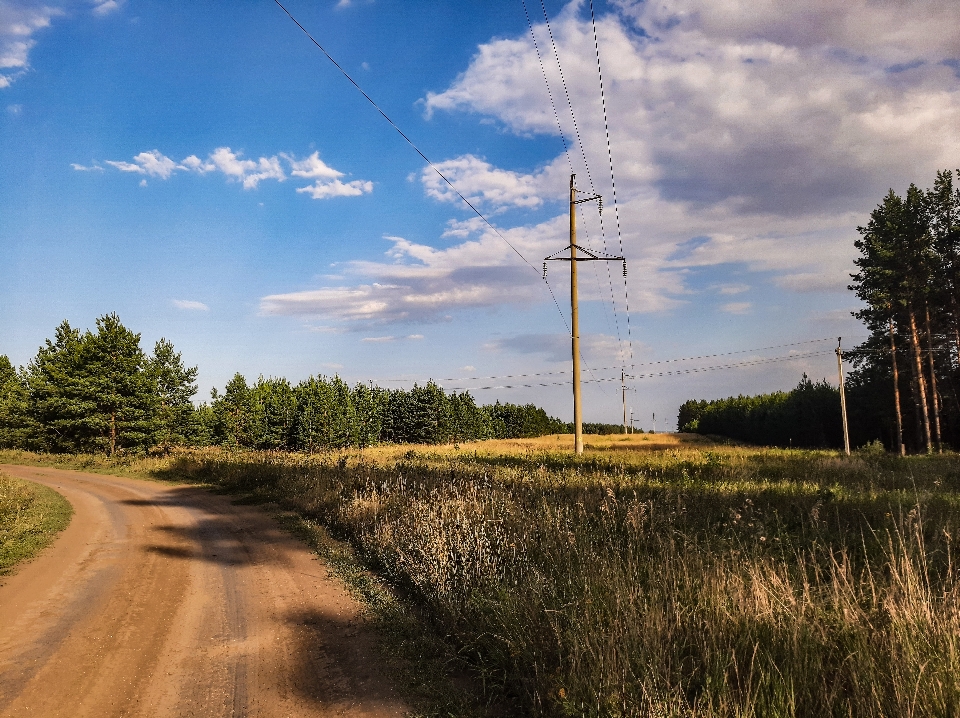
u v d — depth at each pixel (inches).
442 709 183.6
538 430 4938.5
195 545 454.3
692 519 362.3
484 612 241.8
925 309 1786.4
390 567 348.5
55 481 1022.4
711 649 176.4
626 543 313.1
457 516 372.5
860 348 1909.4
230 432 2561.5
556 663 192.1
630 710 155.1
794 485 542.3
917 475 728.3
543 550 302.4
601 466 800.9
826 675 163.2
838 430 2346.2
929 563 232.2
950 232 1729.8
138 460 1385.3
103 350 1852.9
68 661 228.1
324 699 194.2
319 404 2536.9
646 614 193.8
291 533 489.7
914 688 140.0
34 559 406.0
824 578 241.3
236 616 282.5
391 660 222.5
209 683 208.4
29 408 2042.3
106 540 475.2
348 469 716.7
